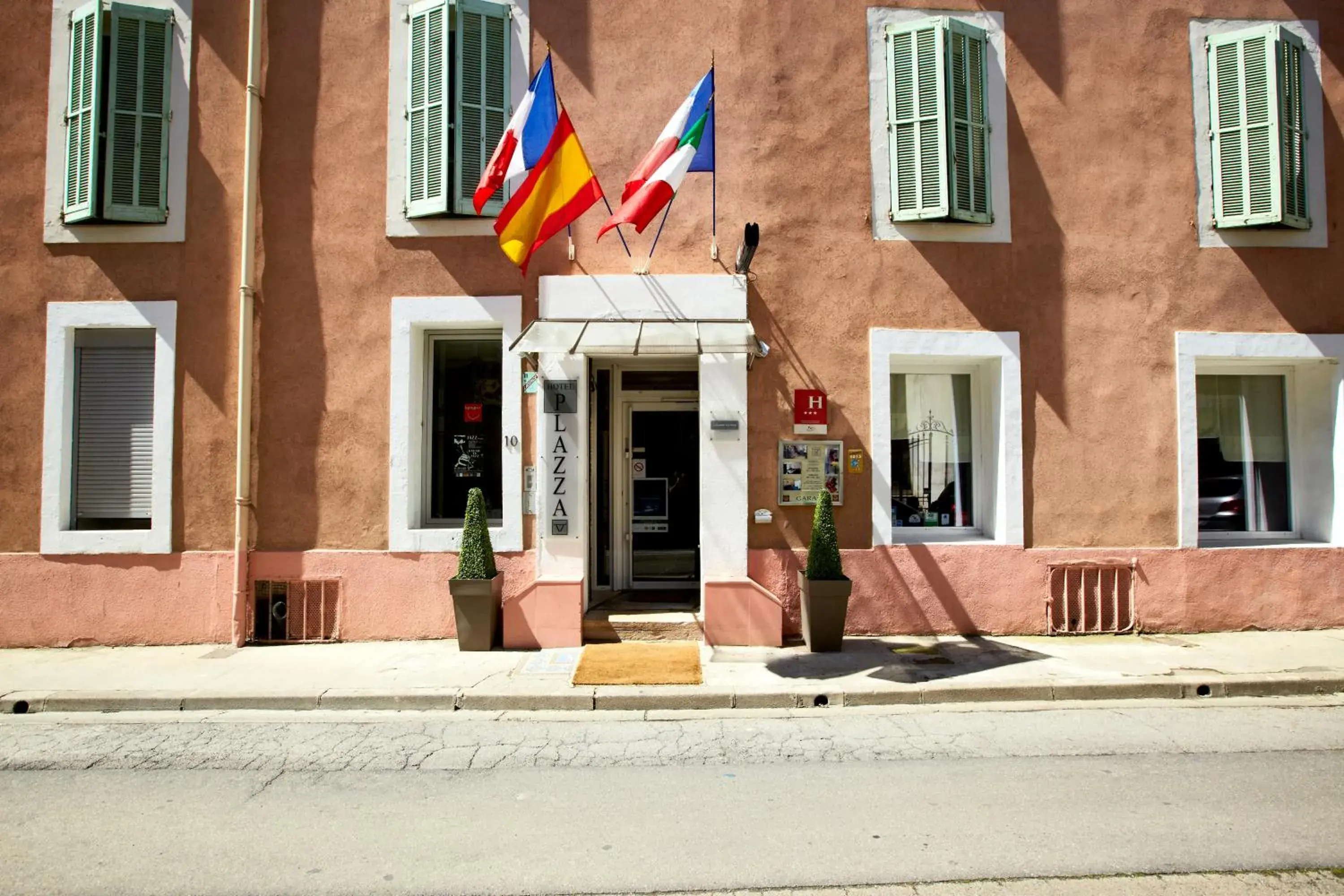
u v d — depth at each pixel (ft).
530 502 28.09
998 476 29.09
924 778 16.71
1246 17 30.25
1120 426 29.17
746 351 26.76
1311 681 23.02
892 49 29.22
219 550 27.91
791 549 28.32
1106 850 13.43
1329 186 30.07
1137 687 22.66
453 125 28.14
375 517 28.04
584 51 29.12
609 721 20.84
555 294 28.07
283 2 28.94
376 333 28.40
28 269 28.37
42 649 27.40
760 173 28.99
